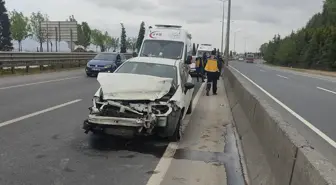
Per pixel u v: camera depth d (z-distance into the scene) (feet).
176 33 53.98
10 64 65.57
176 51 52.03
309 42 215.10
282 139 13.01
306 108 37.86
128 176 16.28
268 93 52.11
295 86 67.15
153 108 21.20
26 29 195.11
